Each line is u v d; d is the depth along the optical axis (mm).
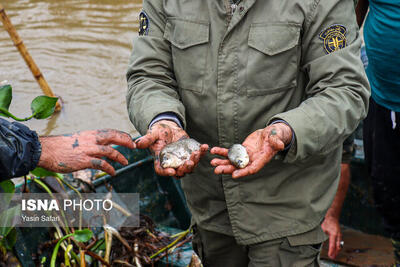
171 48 1680
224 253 1926
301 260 1660
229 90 1577
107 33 5320
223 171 1391
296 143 1420
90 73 4715
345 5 1511
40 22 5598
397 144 2242
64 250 2047
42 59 4930
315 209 1643
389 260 2590
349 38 1511
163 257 2170
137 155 2584
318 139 1439
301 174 1626
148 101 1588
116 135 1516
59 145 1468
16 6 6016
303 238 1653
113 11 5766
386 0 1989
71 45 5117
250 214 1679
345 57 1493
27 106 4328
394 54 2027
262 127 1607
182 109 1601
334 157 1655
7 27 3836
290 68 1543
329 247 2566
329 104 1469
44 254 2057
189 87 1623
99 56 4961
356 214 2863
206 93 1601
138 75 1691
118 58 4910
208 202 1810
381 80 2154
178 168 1435
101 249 2072
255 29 1525
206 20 1577
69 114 4207
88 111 4242
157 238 2299
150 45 1679
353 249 2695
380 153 2303
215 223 1819
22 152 1379
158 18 1677
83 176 2336
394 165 2281
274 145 1354
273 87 1557
